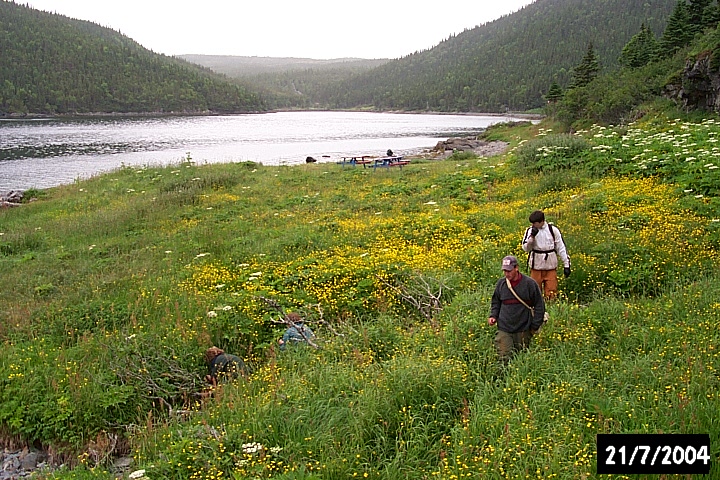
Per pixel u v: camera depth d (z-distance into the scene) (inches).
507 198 647.1
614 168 657.6
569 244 412.5
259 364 314.8
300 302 375.9
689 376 222.1
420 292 367.9
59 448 263.9
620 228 438.9
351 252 469.4
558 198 571.5
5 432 273.6
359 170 1024.9
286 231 561.6
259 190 836.6
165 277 441.1
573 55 7337.6
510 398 228.1
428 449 206.5
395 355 283.3
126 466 244.2
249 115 6914.4
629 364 242.1
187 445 221.1
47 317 378.0
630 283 358.3
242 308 366.6
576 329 283.3
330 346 301.0
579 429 201.2
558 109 1863.9
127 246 557.6
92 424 273.0
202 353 322.7
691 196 494.6
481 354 273.4
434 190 733.3
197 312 362.3
